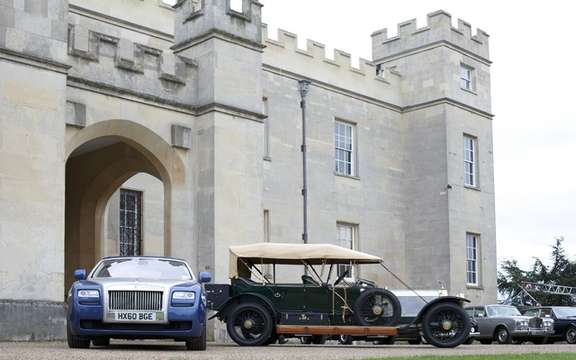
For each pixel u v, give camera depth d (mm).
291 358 11469
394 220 36094
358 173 34844
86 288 13234
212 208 21625
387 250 35562
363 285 18172
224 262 21562
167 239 21625
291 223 31781
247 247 17969
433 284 35281
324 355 12484
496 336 29438
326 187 33312
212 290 17438
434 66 36406
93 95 20141
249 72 23047
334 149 34062
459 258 35469
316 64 33750
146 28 27922
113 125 20531
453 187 35719
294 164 32250
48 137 18203
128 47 20984
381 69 37406
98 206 25109
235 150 22297
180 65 22156
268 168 31203
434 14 36656
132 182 27469
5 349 13109
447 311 17141
